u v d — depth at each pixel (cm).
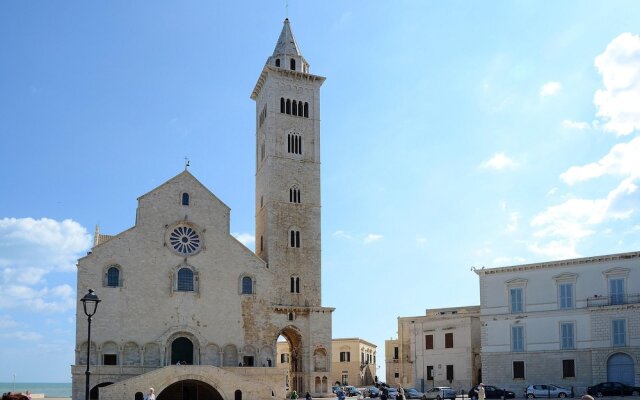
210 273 9212
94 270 8581
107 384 8225
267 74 10725
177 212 9194
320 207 10512
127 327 8600
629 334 8131
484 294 9425
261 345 9331
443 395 8781
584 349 8469
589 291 8575
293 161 10512
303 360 9750
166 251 9025
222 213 9488
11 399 6531
